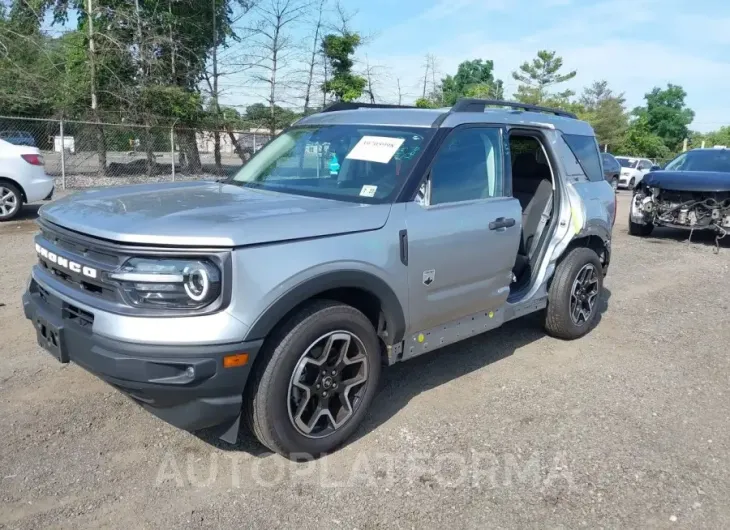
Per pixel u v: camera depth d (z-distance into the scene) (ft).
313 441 11.00
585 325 18.08
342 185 13.03
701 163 38.81
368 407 12.00
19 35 66.28
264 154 15.79
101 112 67.41
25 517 9.27
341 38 80.53
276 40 78.54
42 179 36.17
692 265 30.22
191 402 9.77
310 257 10.37
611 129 193.06
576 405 13.71
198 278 9.39
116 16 68.69
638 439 12.31
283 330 10.35
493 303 14.75
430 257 12.48
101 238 9.84
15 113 67.62
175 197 12.19
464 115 14.17
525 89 169.89
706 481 10.94
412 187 12.44
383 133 13.87
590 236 18.12
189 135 65.00
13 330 16.55
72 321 10.34
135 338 9.32
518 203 14.97
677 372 15.90
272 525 9.38
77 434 11.60
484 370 15.52
